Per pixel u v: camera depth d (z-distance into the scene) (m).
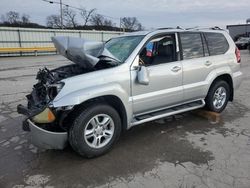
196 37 4.80
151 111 4.23
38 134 3.29
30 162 3.54
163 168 3.31
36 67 14.70
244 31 36.28
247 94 7.19
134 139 4.21
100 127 3.58
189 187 2.90
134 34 4.50
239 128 4.64
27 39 28.36
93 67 3.89
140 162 3.48
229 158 3.52
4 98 7.05
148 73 3.88
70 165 3.44
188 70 4.52
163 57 4.32
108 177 3.14
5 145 4.09
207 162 3.43
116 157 3.63
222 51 5.25
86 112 3.38
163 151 3.79
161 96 4.18
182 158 3.56
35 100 3.80
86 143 3.46
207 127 4.70
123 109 3.79
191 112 5.42
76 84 3.36
